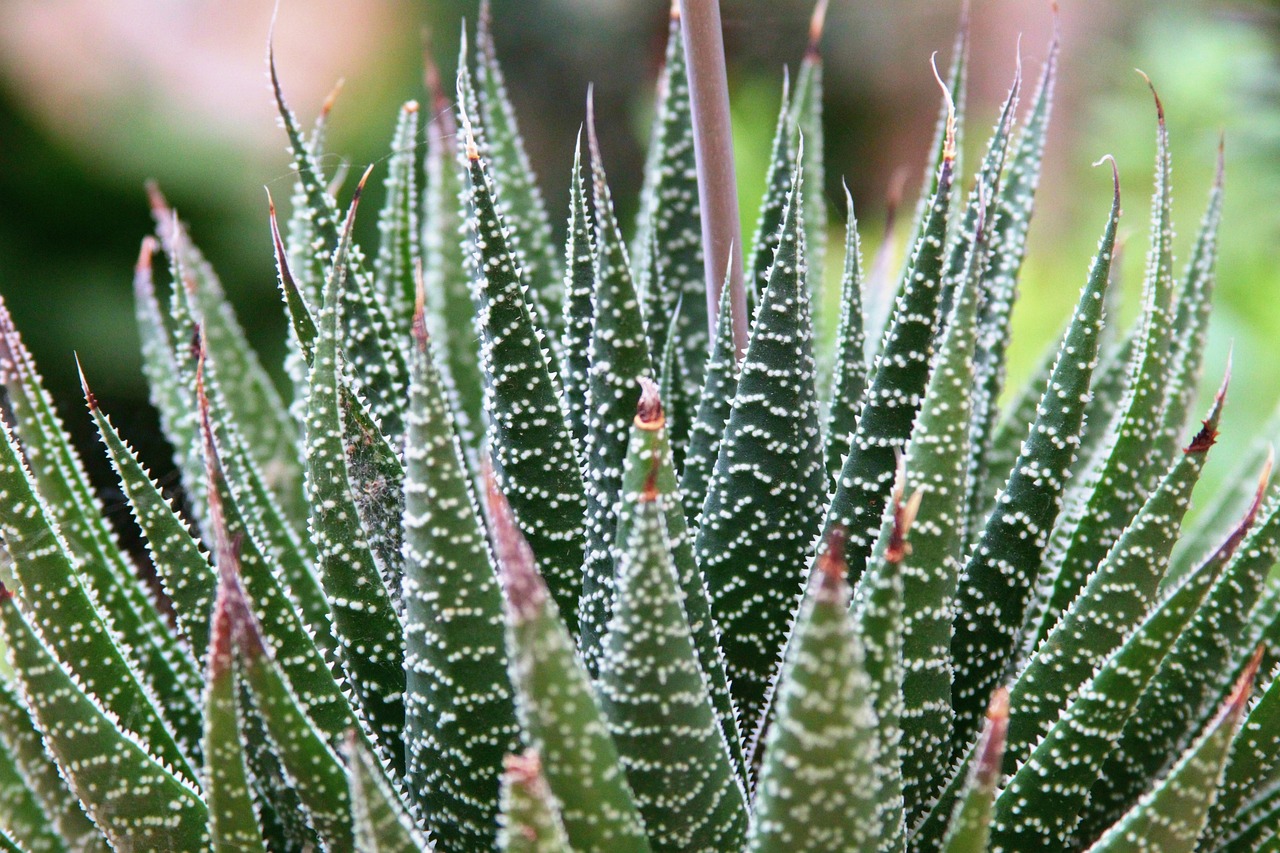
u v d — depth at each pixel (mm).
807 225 585
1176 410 546
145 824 484
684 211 567
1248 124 974
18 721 484
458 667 479
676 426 548
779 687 492
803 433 508
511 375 501
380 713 503
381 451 509
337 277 487
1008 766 502
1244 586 506
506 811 445
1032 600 529
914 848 495
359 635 499
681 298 543
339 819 477
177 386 578
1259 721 501
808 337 508
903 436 502
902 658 487
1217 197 544
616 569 479
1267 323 964
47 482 508
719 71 515
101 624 497
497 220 495
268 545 510
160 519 503
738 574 513
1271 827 512
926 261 497
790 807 453
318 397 490
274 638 488
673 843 476
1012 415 572
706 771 473
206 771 465
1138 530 493
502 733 482
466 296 551
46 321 1089
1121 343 564
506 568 449
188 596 505
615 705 469
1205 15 1037
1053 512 508
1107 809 514
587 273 521
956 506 483
